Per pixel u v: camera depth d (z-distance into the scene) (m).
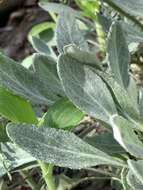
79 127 0.20
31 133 0.13
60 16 0.16
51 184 0.14
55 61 0.15
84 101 0.13
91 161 0.13
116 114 0.12
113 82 0.13
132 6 0.17
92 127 0.19
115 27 0.14
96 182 0.19
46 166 0.14
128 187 0.13
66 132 0.13
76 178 0.18
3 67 0.14
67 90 0.13
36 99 0.15
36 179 0.18
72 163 0.13
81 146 0.13
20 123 0.13
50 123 0.14
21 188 0.20
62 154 0.13
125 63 0.14
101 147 0.15
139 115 0.14
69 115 0.14
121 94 0.14
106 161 0.13
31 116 0.14
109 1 0.19
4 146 0.15
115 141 0.15
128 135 0.12
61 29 0.16
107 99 0.13
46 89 0.15
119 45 0.14
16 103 0.14
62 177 0.17
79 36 0.16
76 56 0.13
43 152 0.13
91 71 0.13
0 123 0.14
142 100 0.15
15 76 0.14
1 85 0.14
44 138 0.13
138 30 0.19
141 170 0.11
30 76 0.15
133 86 0.15
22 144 0.12
